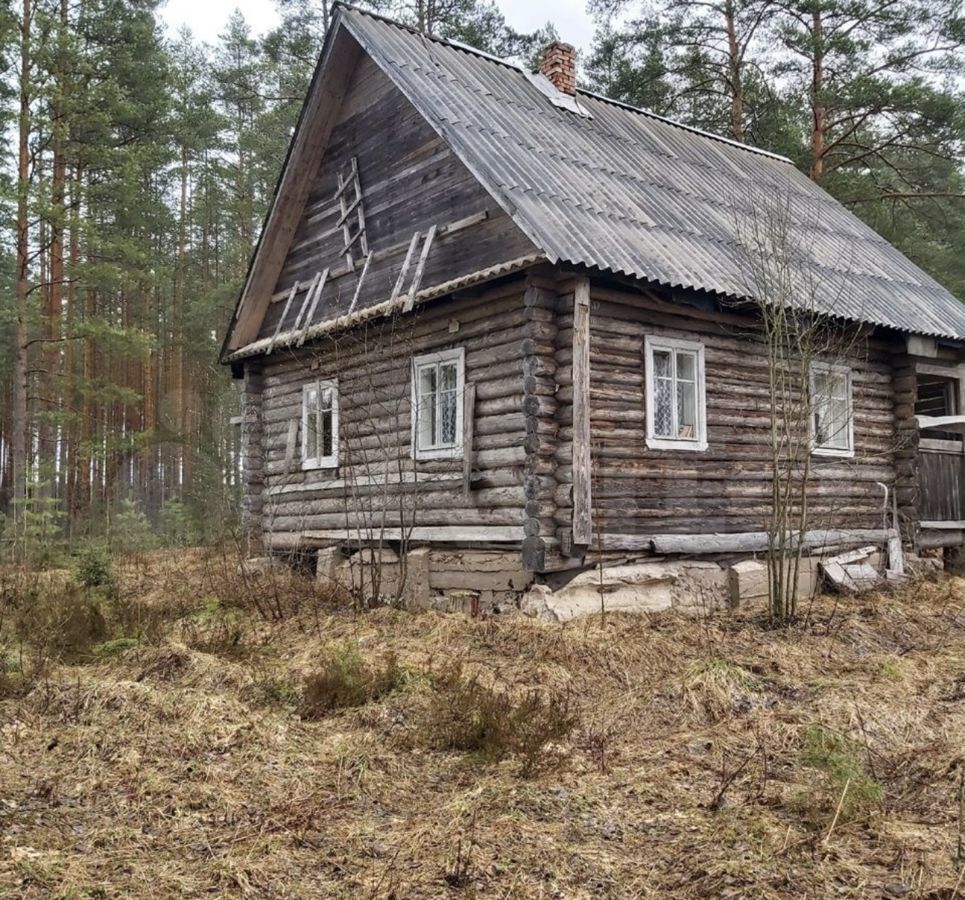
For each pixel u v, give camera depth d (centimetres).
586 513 1066
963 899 454
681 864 499
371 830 540
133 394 2322
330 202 1534
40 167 2298
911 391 1469
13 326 2689
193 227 3666
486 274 1123
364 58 1474
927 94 2195
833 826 532
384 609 1120
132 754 632
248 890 463
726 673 805
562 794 593
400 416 1318
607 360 1132
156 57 2555
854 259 1540
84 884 462
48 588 1247
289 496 1557
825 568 1298
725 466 1238
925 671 896
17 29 2059
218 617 1087
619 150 1465
